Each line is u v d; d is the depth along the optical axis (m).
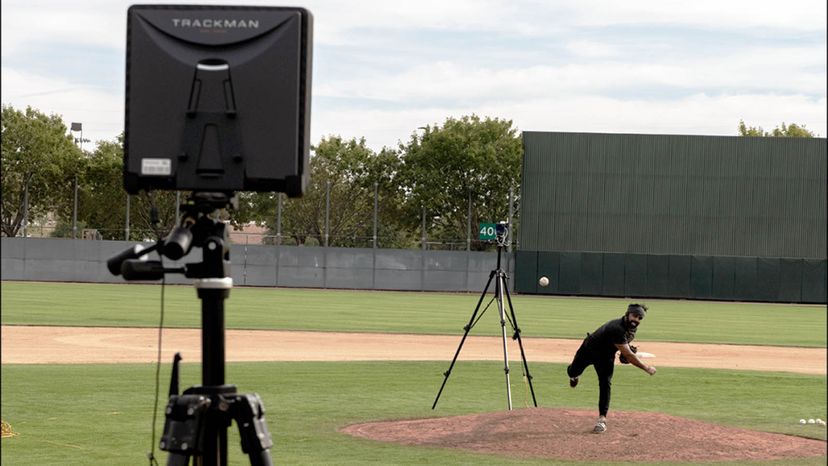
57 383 21.16
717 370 27.64
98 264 76.00
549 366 27.55
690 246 76.19
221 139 5.27
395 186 87.88
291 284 77.50
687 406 20.44
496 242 18.30
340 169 86.88
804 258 74.19
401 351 31.23
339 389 21.64
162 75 5.29
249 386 21.80
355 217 87.56
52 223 85.50
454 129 87.38
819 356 33.47
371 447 14.44
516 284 75.75
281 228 83.38
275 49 5.28
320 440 15.11
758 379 25.59
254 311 48.31
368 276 77.50
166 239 5.51
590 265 75.31
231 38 5.30
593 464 13.26
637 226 76.44
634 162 76.31
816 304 73.81
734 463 13.55
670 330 44.06
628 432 14.71
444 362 27.86
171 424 5.61
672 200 76.19
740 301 74.44
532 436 14.69
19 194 83.31
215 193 5.54
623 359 15.00
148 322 39.31
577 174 76.69
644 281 75.06
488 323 45.06
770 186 75.69
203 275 5.64
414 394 21.17
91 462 13.04
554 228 76.88
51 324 37.41
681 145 76.06
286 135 5.29
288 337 34.81
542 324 45.22
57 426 15.90
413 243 88.50
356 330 38.56
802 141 75.44
